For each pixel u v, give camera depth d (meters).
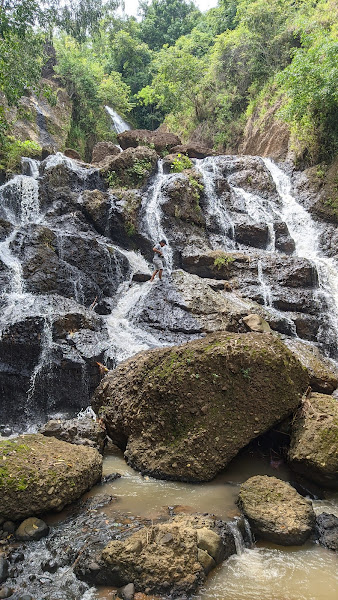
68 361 8.52
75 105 26.92
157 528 3.95
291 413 6.04
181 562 3.65
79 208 14.16
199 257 12.73
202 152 19.78
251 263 12.47
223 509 4.67
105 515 4.52
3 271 10.47
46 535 4.26
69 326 9.30
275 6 21.11
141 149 17.27
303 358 8.38
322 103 14.92
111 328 10.48
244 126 21.95
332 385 7.70
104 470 5.79
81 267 11.99
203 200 15.50
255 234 14.39
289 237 14.52
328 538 4.28
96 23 16.62
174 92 25.23
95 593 3.53
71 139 25.25
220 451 5.54
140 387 6.24
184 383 5.76
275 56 20.80
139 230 14.11
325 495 5.30
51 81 25.73
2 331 8.60
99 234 14.09
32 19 13.81
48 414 8.52
